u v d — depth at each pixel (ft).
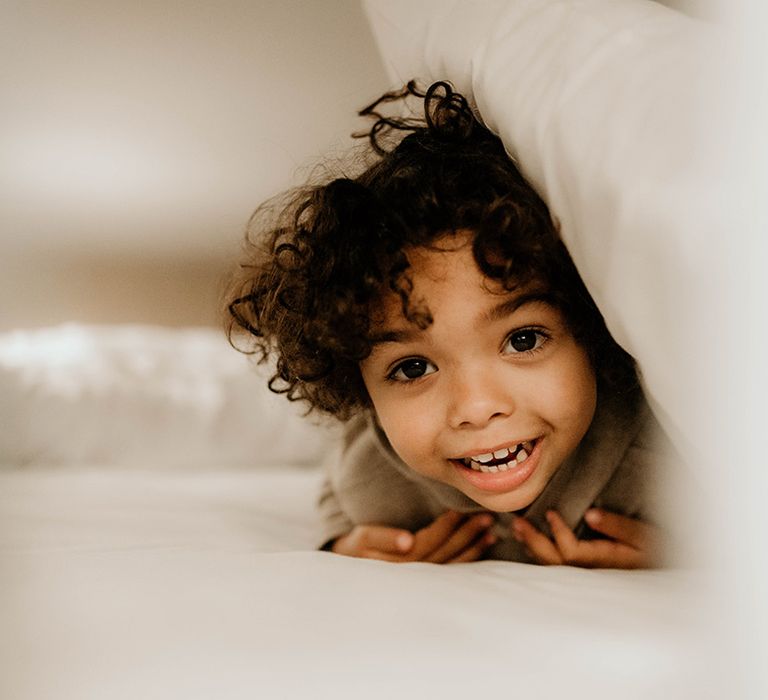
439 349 1.74
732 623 1.03
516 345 1.77
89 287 4.76
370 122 3.54
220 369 4.38
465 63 1.80
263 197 4.40
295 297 1.98
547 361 1.76
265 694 0.96
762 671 0.99
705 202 1.18
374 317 1.75
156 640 1.07
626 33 1.50
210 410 4.17
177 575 1.35
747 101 1.17
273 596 1.24
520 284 1.68
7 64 3.88
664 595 1.26
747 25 1.21
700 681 1.00
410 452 1.88
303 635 1.09
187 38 3.79
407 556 2.34
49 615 1.15
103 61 3.89
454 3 1.96
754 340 1.08
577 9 1.62
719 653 1.03
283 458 4.20
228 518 2.64
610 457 2.02
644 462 1.98
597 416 2.00
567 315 1.75
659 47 1.43
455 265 1.68
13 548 1.98
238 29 3.73
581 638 1.08
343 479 2.49
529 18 1.70
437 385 1.80
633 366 1.84
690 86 1.31
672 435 1.44
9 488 3.09
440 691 0.99
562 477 2.05
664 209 1.22
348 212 1.80
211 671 0.99
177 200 4.50
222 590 1.26
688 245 1.18
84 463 4.00
